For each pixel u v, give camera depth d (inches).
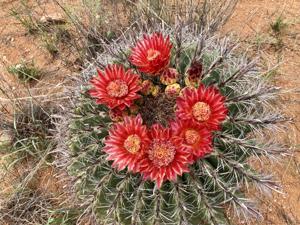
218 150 9.0
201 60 9.9
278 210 11.8
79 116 9.5
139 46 9.4
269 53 14.4
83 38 14.7
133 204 9.3
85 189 9.7
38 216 12.3
